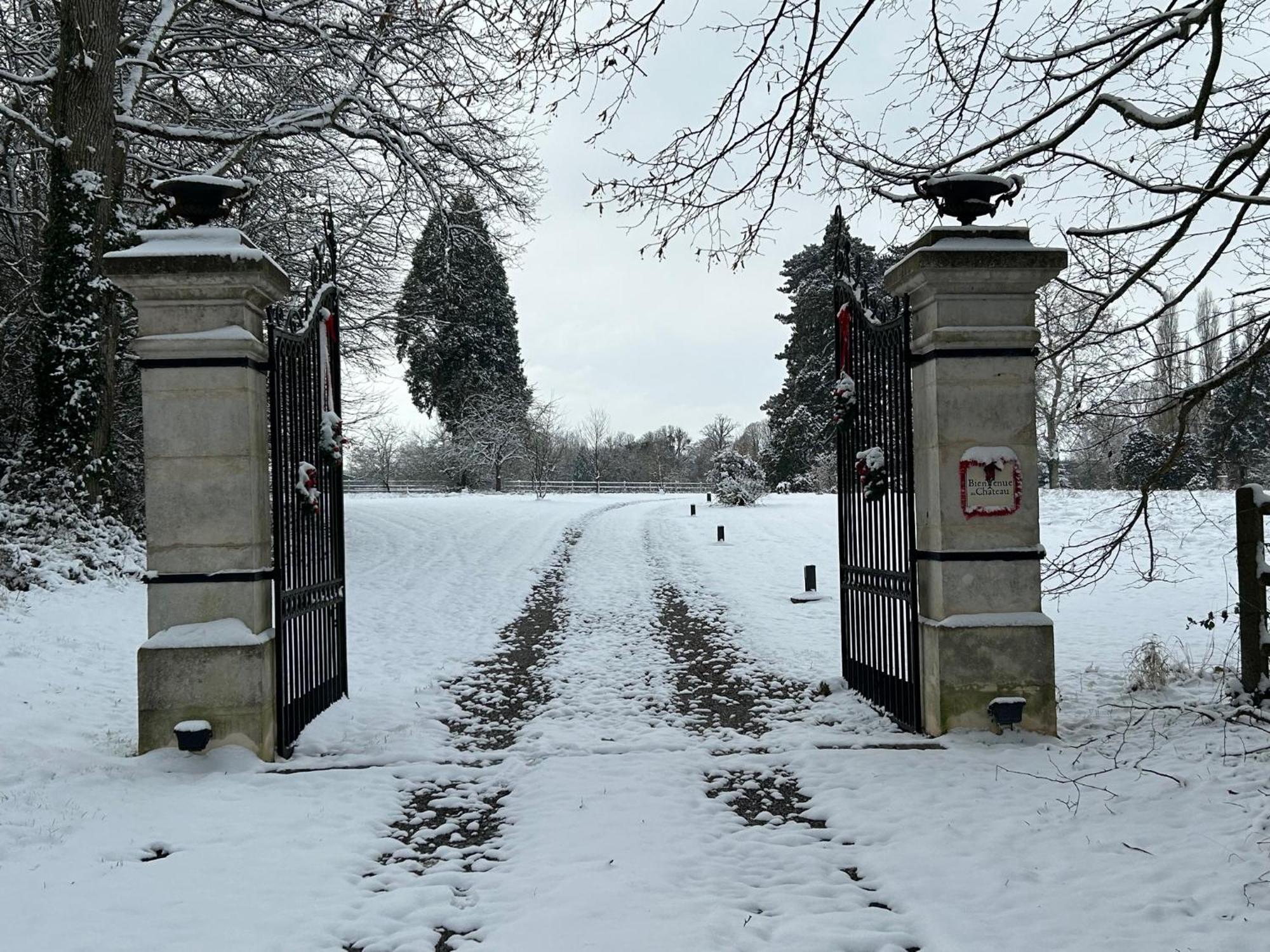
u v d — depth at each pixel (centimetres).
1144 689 805
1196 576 1499
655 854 480
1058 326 760
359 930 403
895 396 745
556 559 2066
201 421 668
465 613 1405
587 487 6081
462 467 5288
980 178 688
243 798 577
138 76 1596
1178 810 513
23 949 381
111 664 979
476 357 5300
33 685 850
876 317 785
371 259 2098
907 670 741
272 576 686
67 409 1512
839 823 526
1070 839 485
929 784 581
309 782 612
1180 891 418
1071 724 718
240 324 671
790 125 697
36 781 598
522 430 5475
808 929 396
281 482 683
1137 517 682
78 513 1487
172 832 517
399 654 1102
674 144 704
